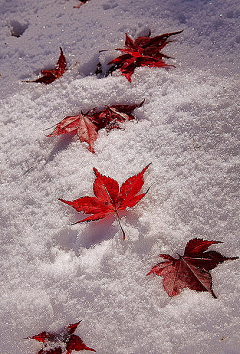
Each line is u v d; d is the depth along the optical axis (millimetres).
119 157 527
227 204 492
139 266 472
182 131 533
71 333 453
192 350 441
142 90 569
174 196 500
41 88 598
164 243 480
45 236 498
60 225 501
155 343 446
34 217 510
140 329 451
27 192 525
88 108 570
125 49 587
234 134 525
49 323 461
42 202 517
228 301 454
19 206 519
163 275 466
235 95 548
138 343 447
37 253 491
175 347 443
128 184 480
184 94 556
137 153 527
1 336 460
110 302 462
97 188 479
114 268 473
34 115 577
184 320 450
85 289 468
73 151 542
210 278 457
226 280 461
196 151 521
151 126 542
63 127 548
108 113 556
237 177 503
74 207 484
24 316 466
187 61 587
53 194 519
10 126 574
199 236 480
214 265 464
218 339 442
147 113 552
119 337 450
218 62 580
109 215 499
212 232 481
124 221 493
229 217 486
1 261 493
